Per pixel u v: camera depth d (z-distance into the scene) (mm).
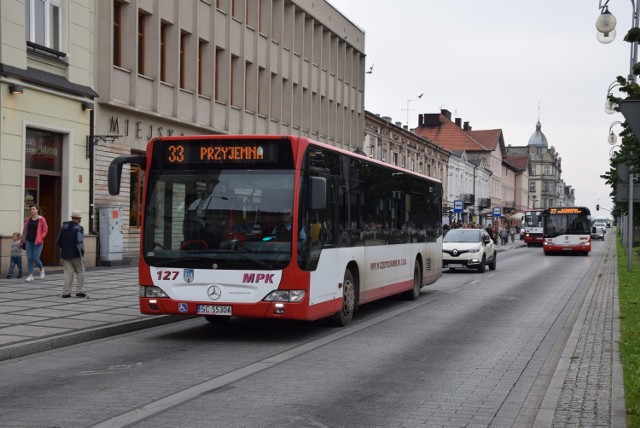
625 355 9906
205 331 13148
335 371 9352
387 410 7305
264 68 39344
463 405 7566
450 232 32781
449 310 16703
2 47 20859
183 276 11805
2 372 9227
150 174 12133
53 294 17109
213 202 11859
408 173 18359
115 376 8961
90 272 23266
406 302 18547
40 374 9086
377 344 11648
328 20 48750
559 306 17641
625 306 16031
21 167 21672
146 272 11977
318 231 12289
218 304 11664
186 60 31766
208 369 9445
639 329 12367
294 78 43625
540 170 192375
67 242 16438
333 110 50562
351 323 14328
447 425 6773
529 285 24344
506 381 8820
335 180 13172
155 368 9508
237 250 11672
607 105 20484
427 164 76438
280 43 41000
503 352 10938
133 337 12375
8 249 21062
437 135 113375
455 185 88938
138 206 28844
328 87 49219
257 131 38500
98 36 25953
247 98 37938
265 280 11539
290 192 11672
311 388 8305
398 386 8469
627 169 26266
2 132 20906
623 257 40594
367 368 9570
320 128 47844
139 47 28719
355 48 54406
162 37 30281
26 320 13031
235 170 11883
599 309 16016
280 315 11516
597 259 44500
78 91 23906
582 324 13484
